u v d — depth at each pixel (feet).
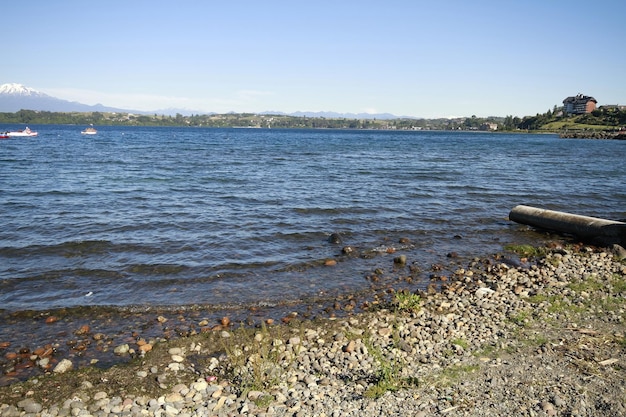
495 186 104.06
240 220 63.72
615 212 78.84
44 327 31.30
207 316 33.88
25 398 22.84
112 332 30.83
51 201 73.00
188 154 184.75
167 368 26.11
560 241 58.23
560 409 21.27
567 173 136.46
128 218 62.80
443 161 169.89
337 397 22.82
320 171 125.80
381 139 418.51
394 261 47.88
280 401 22.66
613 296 37.42
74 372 25.46
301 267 45.37
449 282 42.32
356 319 33.42
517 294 38.55
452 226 64.90
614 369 24.99
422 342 29.09
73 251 47.65
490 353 27.43
